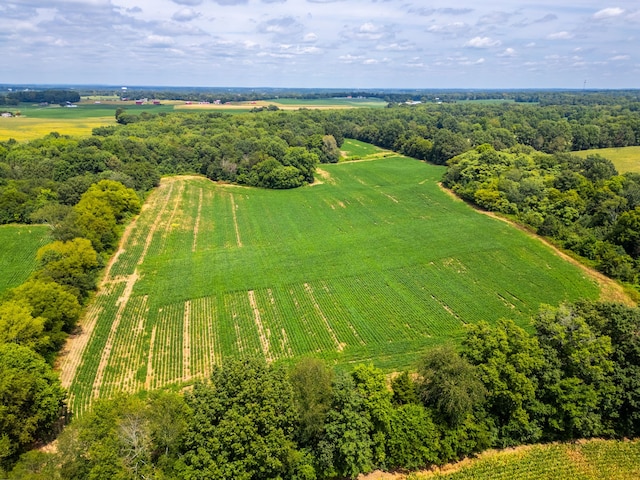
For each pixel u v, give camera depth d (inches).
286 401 1427.2
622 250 3034.0
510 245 3376.0
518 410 1599.4
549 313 1780.3
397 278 2918.3
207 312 2513.5
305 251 3358.8
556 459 1577.3
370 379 1589.6
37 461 1258.0
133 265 3070.9
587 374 1668.3
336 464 1499.8
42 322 1903.3
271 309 2554.1
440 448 1519.4
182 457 1331.2
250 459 1307.8
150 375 1993.1
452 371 1556.3
